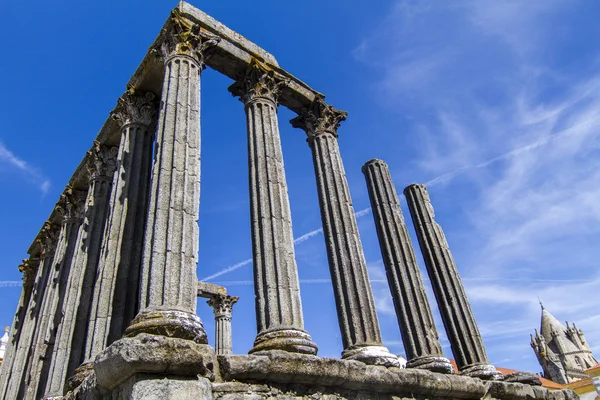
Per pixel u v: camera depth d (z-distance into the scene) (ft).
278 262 36.81
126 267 38.63
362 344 39.52
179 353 22.38
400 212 54.85
